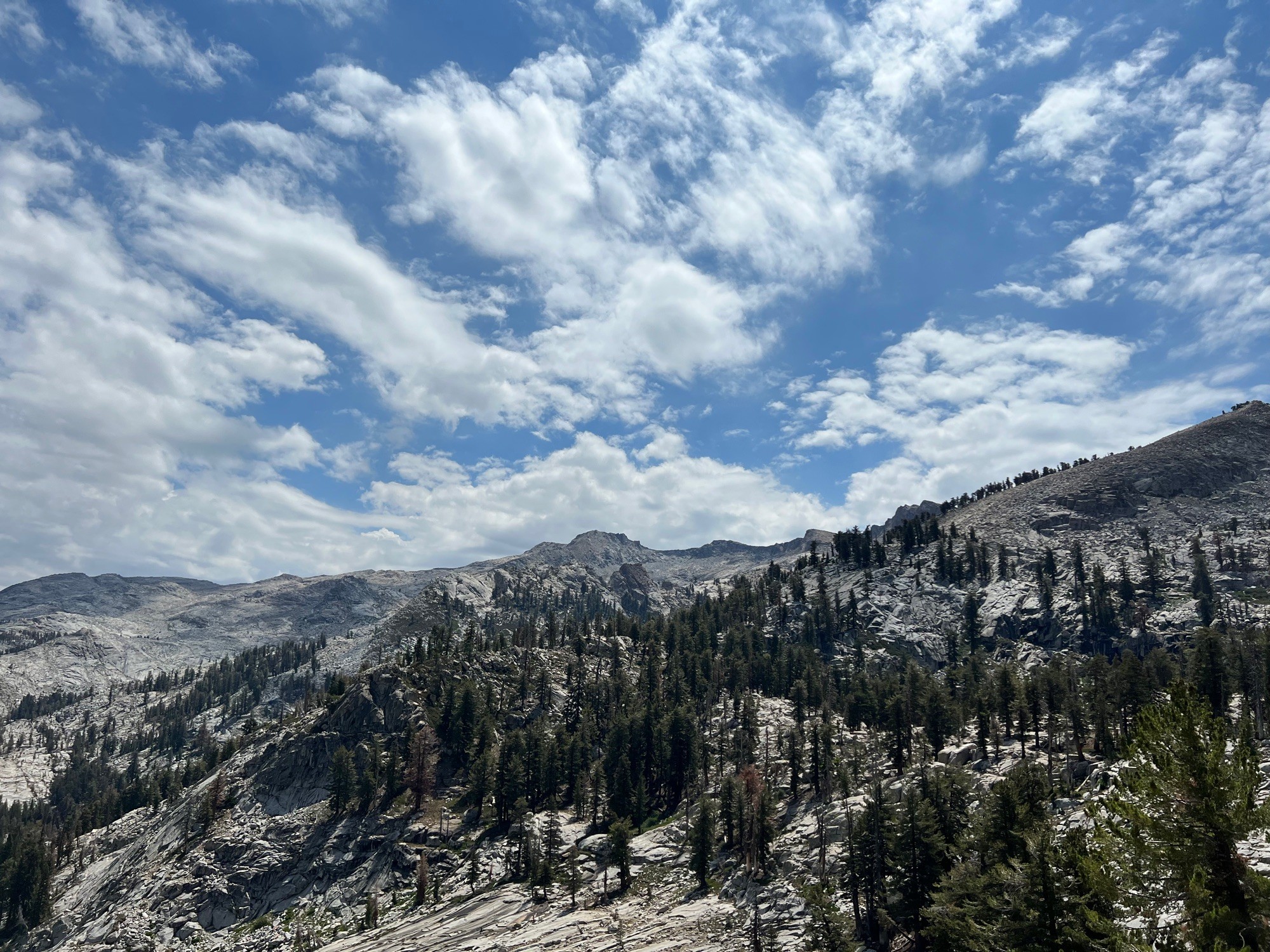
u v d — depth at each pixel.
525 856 127.94
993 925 49.38
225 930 138.38
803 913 88.50
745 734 164.88
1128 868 35.19
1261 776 33.22
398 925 119.56
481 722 176.88
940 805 79.94
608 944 96.12
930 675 176.75
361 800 161.00
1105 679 120.94
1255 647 133.75
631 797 143.88
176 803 199.88
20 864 172.12
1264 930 30.61
